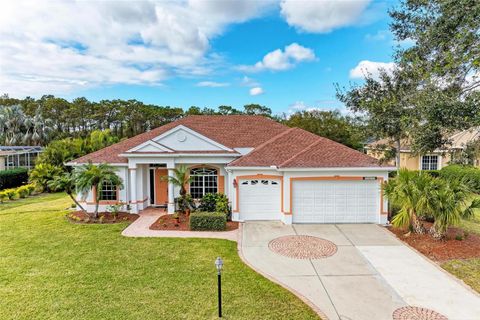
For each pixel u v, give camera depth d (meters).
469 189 13.66
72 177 17.11
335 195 16.86
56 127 80.50
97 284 9.54
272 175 17.42
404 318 7.77
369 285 9.58
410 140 13.76
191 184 19.64
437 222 13.38
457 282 9.73
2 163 34.69
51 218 17.94
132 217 17.95
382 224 16.61
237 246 13.22
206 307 8.23
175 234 14.89
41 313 7.91
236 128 22.88
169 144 18.84
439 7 11.19
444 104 9.97
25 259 11.58
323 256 12.02
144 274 10.28
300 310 8.11
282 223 16.97
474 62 9.57
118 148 20.70
